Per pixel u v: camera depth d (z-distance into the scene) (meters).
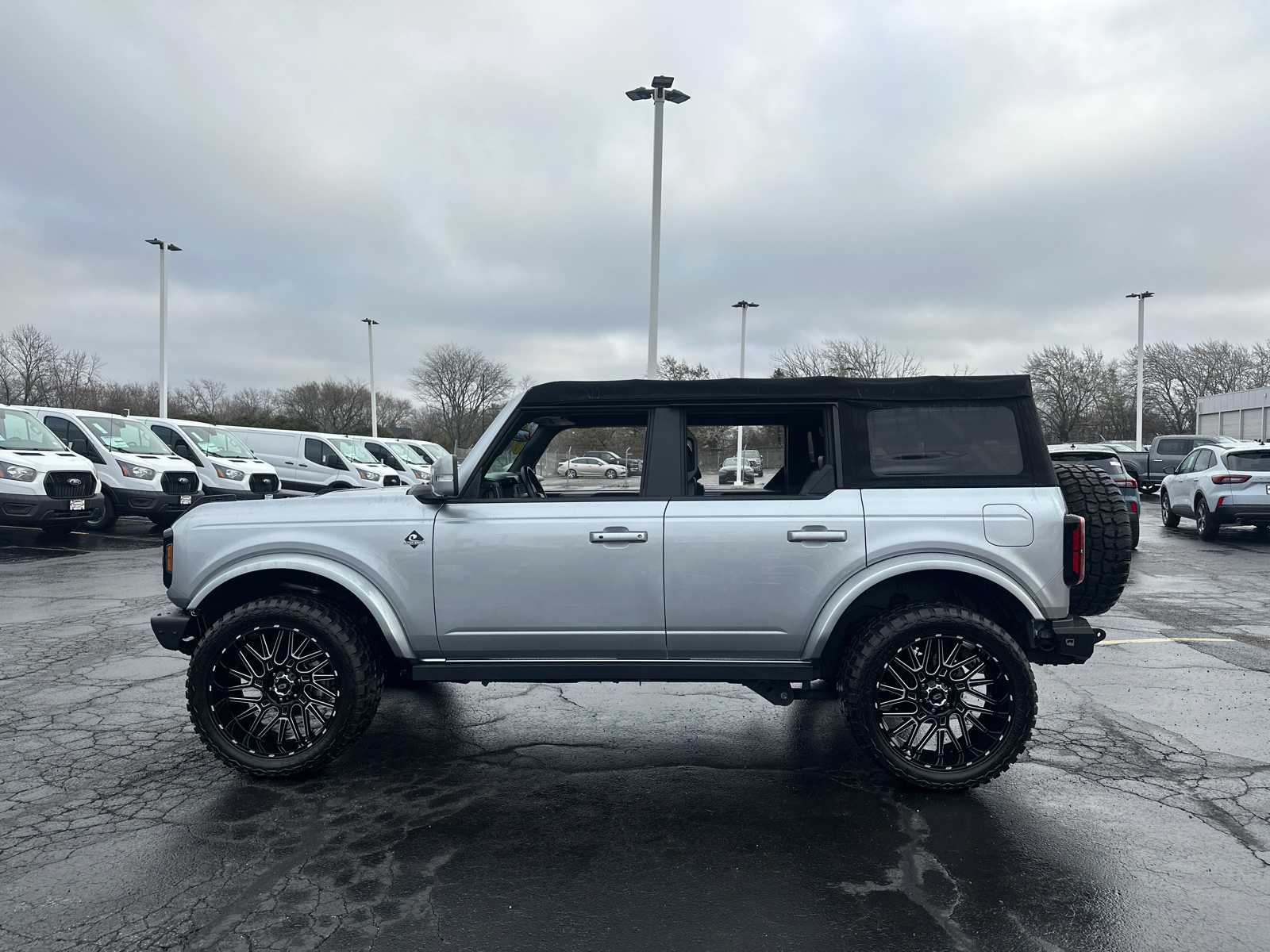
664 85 17.34
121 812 3.58
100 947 2.57
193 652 4.26
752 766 4.14
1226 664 6.07
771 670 3.85
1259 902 2.84
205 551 4.01
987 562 3.73
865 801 3.70
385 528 3.95
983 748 3.79
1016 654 3.65
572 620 3.87
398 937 2.63
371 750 4.36
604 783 3.92
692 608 3.82
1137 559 12.00
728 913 2.77
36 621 7.67
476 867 3.09
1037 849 3.23
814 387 3.95
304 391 73.69
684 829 3.42
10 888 2.93
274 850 3.22
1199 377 56.72
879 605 4.02
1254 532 15.53
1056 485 3.80
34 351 48.72
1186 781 3.90
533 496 4.49
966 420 3.88
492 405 68.38
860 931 2.66
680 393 4.01
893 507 3.77
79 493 13.47
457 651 3.96
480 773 4.04
